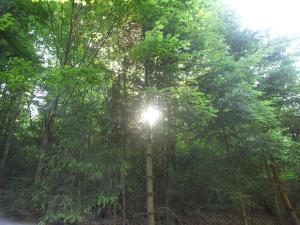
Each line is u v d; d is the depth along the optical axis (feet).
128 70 32.55
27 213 30.40
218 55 33.32
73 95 33.27
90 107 32.63
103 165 29.58
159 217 37.65
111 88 32.53
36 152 41.29
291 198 50.88
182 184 44.01
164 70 30.99
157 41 26.18
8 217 30.22
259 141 34.53
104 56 34.96
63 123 33.53
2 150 43.39
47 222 28.99
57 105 37.24
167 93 28.53
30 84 32.60
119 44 33.47
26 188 32.60
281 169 43.09
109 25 33.94
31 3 33.45
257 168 40.06
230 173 36.94
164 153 38.37
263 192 44.73
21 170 41.16
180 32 31.40
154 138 34.83
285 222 50.90
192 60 32.40
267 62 45.39
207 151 39.83
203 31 33.24
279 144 34.83
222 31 44.75
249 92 33.45
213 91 35.06
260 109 34.83
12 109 47.62
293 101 44.70
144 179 36.60
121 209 34.99
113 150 30.68
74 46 37.32
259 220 51.72
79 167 29.43
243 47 46.65
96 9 33.45
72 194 29.48
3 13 32.65
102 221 33.24
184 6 28.37
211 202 46.96
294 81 43.83
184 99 29.07
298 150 39.58
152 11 29.01
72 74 27.86
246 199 39.47
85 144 31.04
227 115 34.76
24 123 50.19
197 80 34.58
